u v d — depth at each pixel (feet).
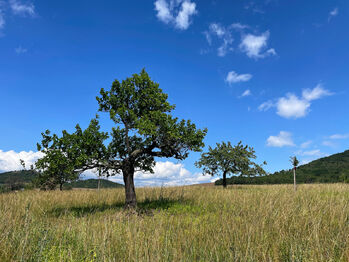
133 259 16.56
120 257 17.43
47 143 40.88
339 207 30.27
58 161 39.24
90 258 16.48
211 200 46.85
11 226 22.53
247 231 21.52
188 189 68.23
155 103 48.57
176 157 47.98
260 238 20.42
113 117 45.78
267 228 23.47
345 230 21.66
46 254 16.48
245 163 106.22
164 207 42.75
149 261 16.35
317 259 16.16
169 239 20.25
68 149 40.06
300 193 47.88
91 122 43.50
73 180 43.45
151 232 23.00
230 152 105.60
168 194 57.52
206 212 36.19
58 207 44.68
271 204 32.68
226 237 21.04
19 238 19.74
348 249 17.37
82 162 41.47
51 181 42.83
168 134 44.96
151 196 56.59
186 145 46.06
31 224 23.90
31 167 54.54
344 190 59.41
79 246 18.39
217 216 31.58
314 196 42.96
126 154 47.73
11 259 16.40
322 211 29.89
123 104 47.06
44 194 56.90
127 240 20.12
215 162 106.32
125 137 48.49
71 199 52.54
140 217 33.68
